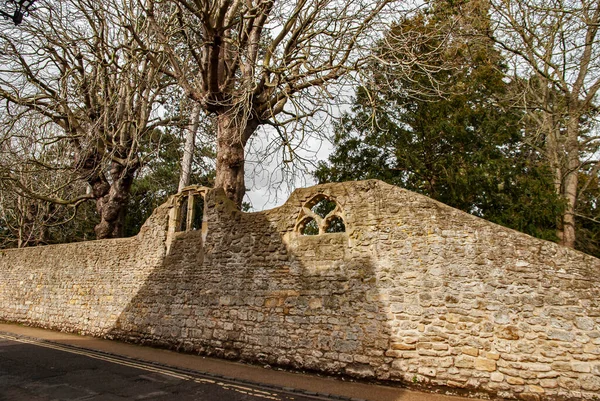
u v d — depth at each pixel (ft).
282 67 34.19
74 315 40.73
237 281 29.14
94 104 49.52
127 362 26.81
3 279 51.44
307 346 24.82
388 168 41.34
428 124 37.55
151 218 36.86
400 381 21.61
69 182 46.80
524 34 38.17
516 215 33.22
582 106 37.65
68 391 19.17
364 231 24.86
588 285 19.49
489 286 21.16
